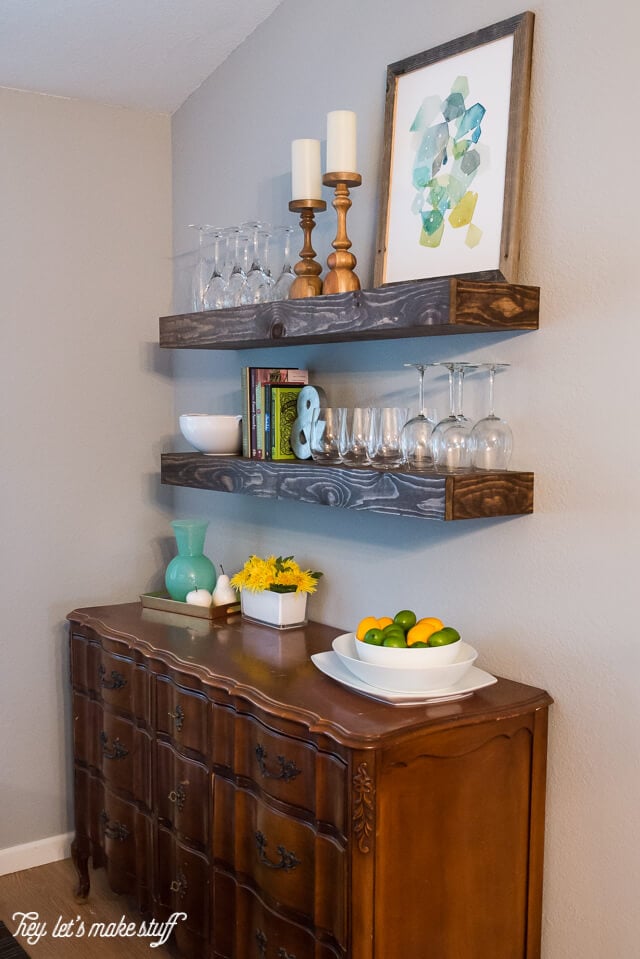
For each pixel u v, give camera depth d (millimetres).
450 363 2020
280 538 2867
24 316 3000
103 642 2703
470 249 2105
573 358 1949
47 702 3129
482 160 2084
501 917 2016
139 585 3314
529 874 2051
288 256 2576
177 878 2422
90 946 2648
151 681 2486
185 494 3324
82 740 2900
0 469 2992
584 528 1947
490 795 1973
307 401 2529
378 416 2188
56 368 3076
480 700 1986
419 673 1940
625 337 1849
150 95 3088
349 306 2123
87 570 3189
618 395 1867
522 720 1991
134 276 3219
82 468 3156
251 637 2562
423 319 1913
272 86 2762
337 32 2518
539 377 2021
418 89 2252
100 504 3203
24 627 3070
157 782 2504
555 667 2027
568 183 1941
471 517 1935
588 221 1905
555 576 2014
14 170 2943
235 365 3012
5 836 3072
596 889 1965
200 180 3119
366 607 2537
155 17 2658
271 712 1990
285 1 2680
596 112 1880
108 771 2732
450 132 2164
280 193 2760
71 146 3045
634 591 1858
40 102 2975
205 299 2777
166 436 3344
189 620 2773
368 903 1814
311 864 1943
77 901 2900
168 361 3328
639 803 1872
